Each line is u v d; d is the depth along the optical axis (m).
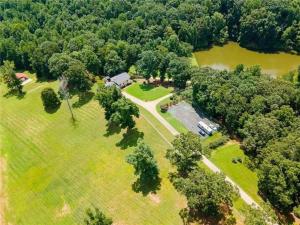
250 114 101.88
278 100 101.00
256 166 91.31
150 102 124.44
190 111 116.88
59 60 134.38
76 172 101.25
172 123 111.69
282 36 173.62
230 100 105.75
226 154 97.44
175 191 86.44
